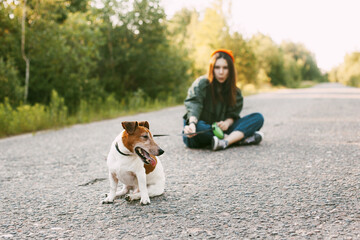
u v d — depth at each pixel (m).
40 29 12.30
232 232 2.57
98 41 14.21
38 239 2.54
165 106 16.86
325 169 4.33
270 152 5.49
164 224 2.76
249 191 3.56
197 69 23.25
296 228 2.61
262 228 2.63
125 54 16.36
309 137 6.85
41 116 9.43
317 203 3.12
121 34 16.61
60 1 12.78
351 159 4.81
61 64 12.73
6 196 3.59
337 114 11.20
